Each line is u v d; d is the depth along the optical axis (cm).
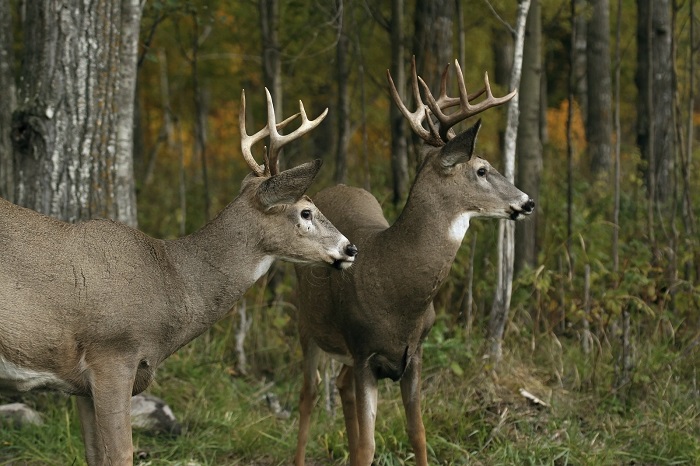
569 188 1830
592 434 1436
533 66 1875
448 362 1595
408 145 2150
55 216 1483
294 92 2861
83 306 1038
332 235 1130
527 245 1886
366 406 1211
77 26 1480
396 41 2034
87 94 1488
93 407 1115
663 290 1836
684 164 1919
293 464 1392
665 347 1641
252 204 1117
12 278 1025
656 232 1978
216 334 1805
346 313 1212
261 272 1124
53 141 1480
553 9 2258
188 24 2894
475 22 2373
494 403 1514
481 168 1191
